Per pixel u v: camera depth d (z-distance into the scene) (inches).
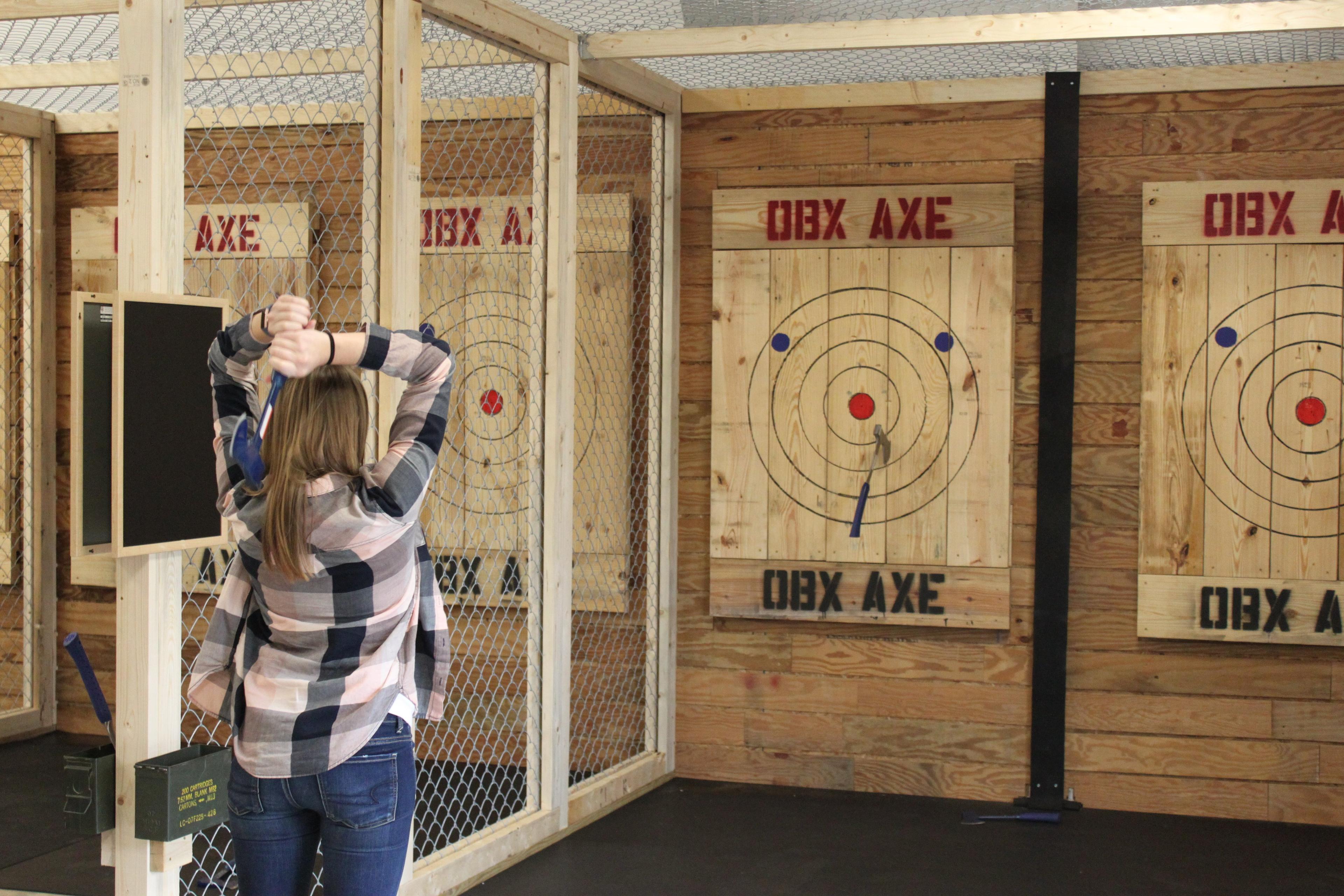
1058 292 165.9
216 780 99.2
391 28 119.0
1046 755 165.6
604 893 132.1
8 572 200.8
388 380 120.3
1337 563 159.2
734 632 176.6
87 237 199.8
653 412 174.6
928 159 171.2
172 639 100.2
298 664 73.3
